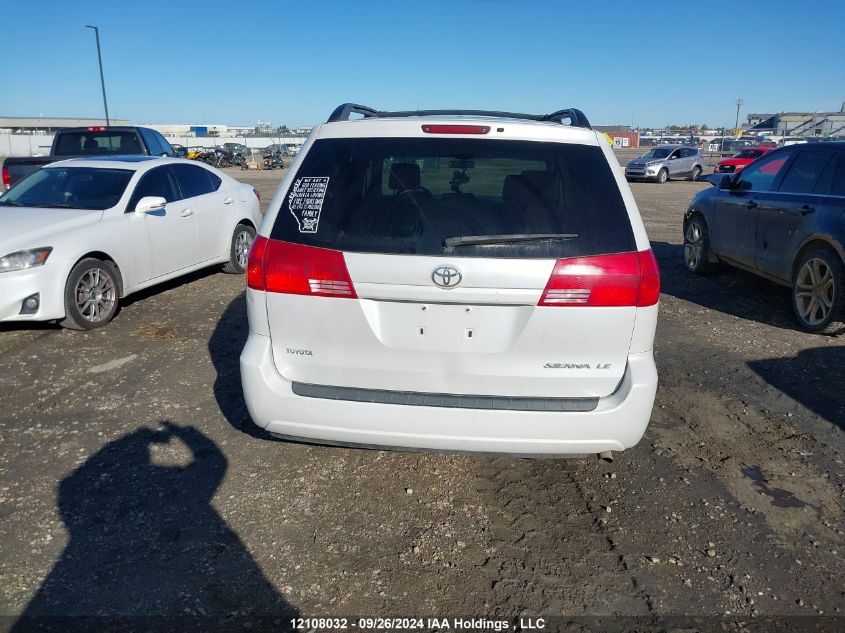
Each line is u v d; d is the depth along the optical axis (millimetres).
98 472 3605
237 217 8352
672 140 74062
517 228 2896
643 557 2969
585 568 2893
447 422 2959
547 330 2895
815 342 5898
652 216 15438
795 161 6809
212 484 3498
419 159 3025
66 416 4289
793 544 3076
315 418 3049
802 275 6289
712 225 8133
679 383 4922
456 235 2887
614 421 2943
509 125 3072
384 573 2842
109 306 6242
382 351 2979
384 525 3172
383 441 3043
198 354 5426
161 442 3941
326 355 3039
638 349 2992
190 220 7473
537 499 3418
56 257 5738
